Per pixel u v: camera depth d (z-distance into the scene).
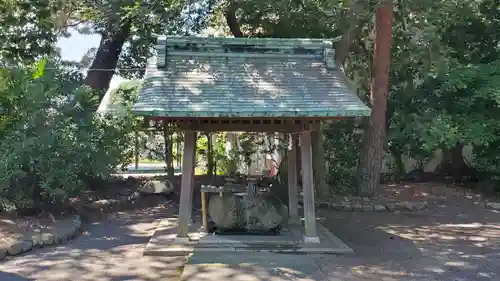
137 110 6.90
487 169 12.74
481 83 12.54
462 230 9.70
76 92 10.02
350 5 10.33
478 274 6.77
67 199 10.30
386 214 11.39
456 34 13.73
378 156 12.81
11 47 10.88
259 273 6.55
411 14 12.44
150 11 10.47
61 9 11.66
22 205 9.27
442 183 14.66
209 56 8.43
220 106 7.18
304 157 8.14
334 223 10.37
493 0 13.27
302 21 11.90
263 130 8.09
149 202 12.40
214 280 6.24
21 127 8.88
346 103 7.44
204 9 12.50
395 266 7.12
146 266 6.98
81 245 8.23
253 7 11.77
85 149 9.66
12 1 10.66
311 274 6.60
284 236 8.41
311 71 8.33
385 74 12.55
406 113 13.59
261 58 8.52
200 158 15.39
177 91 7.49
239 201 8.70
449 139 12.22
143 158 15.34
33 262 7.08
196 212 10.86
